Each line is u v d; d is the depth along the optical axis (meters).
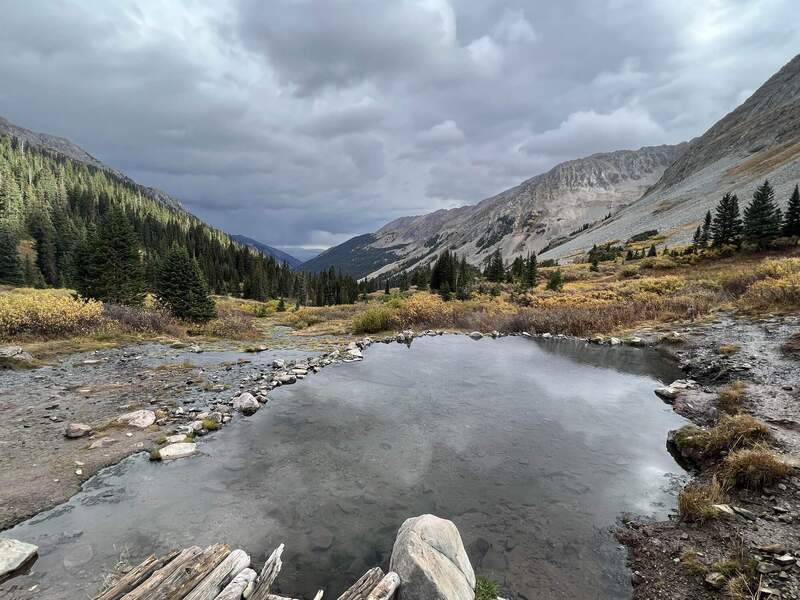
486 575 5.04
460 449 8.74
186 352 18.20
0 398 10.60
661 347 18.80
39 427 8.90
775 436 7.86
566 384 13.78
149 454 7.96
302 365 15.65
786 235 51.25
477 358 17.72
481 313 29.03
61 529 5.52
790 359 12.78
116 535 5.45
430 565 4.30
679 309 25.19
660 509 6.57
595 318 24.75
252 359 17.23
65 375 13.05
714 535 5.57
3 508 5.89
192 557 4.44
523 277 57.41
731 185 114.75
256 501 6.48
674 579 4.91
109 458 7.70
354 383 13.63
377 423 10.09
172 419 9.73
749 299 22.23
